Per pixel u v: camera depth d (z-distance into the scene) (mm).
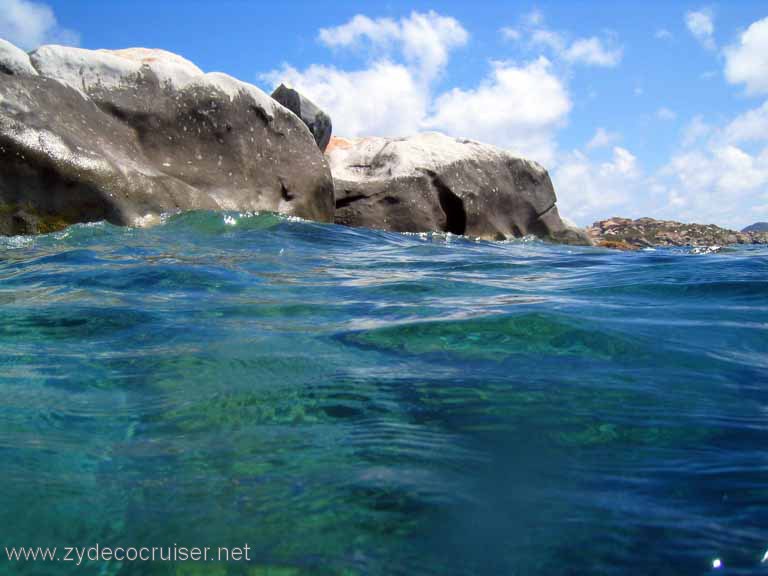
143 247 5113
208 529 980
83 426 1413
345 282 3633
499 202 12289
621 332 2270
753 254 6473
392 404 1544
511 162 12727
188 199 7527
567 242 13195
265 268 4199
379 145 12461
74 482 1137
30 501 1064
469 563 887
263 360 1935
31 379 1748
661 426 1404
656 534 952
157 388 1677
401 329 2305
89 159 6703
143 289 3252
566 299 3066
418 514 1021
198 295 3109
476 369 1835
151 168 7566
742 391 1658
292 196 9039
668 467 1193
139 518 1013
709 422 1430
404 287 3461
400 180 11391
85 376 1778
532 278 4027
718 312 2723
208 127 8398
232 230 6520
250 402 1565
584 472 1175
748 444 1304
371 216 11141
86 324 2432
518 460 1228
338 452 1265
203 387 1684
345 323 2449
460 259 5312
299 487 1113
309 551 918
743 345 2154
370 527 980
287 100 11297
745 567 866
